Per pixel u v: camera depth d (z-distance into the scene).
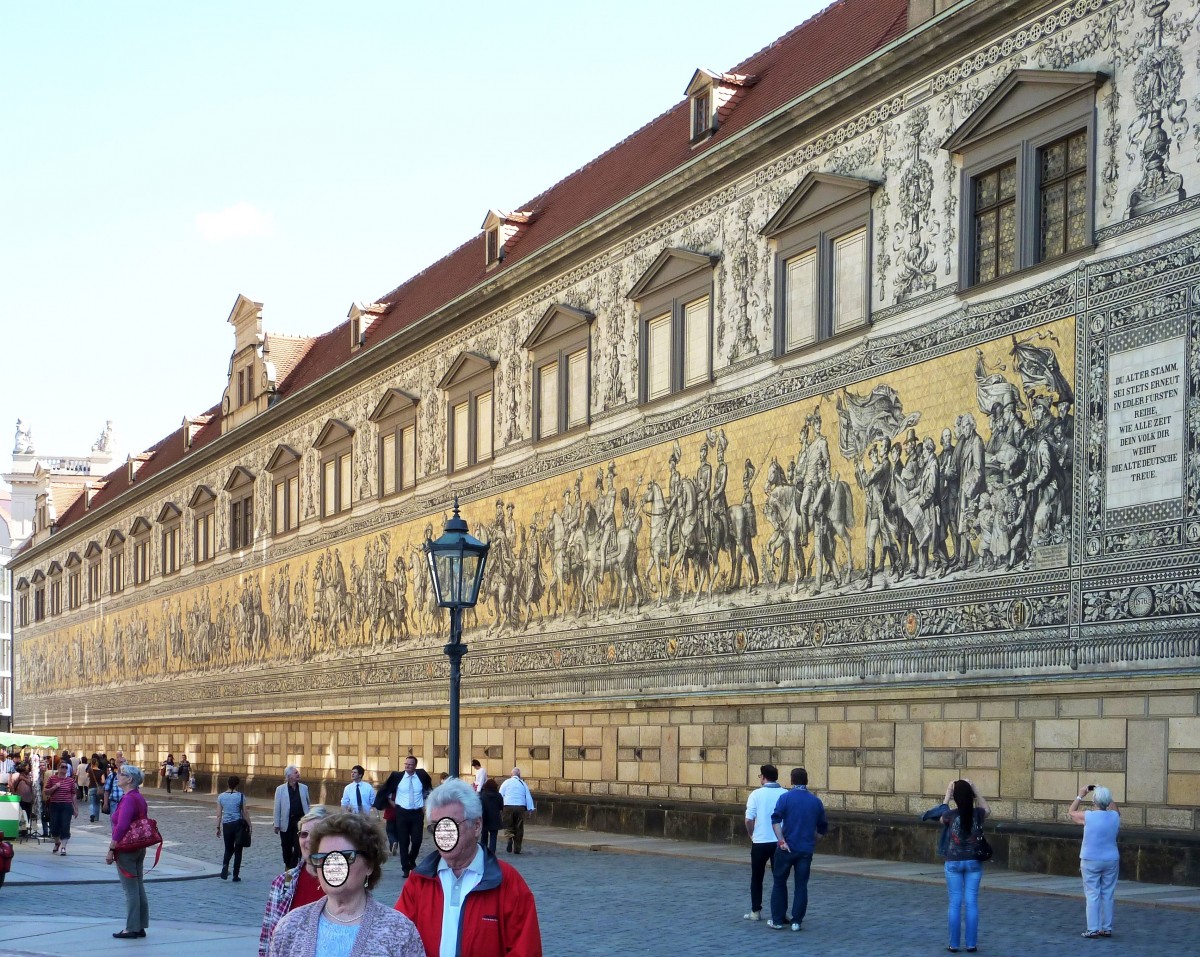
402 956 7.35
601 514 42.38
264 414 67.75
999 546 28.69
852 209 33.47
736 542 36.44
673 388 39.53
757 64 41.97
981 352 29.56
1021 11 29.38
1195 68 25.73
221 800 29.86
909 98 32.16
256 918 23.41
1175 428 25.38
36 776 53.31
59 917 23.00
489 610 48.34
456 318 51.69
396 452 56.12
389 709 55.00
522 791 35.09
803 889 20.62
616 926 21.33
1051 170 28.72
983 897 23.66
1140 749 25.44
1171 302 25.70
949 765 29.42
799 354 34.75
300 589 64.06
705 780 36.91
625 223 42.03
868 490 32.19
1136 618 25.73
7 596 150.88
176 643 79.38
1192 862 24.09
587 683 42.41
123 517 89.56
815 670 33.34
